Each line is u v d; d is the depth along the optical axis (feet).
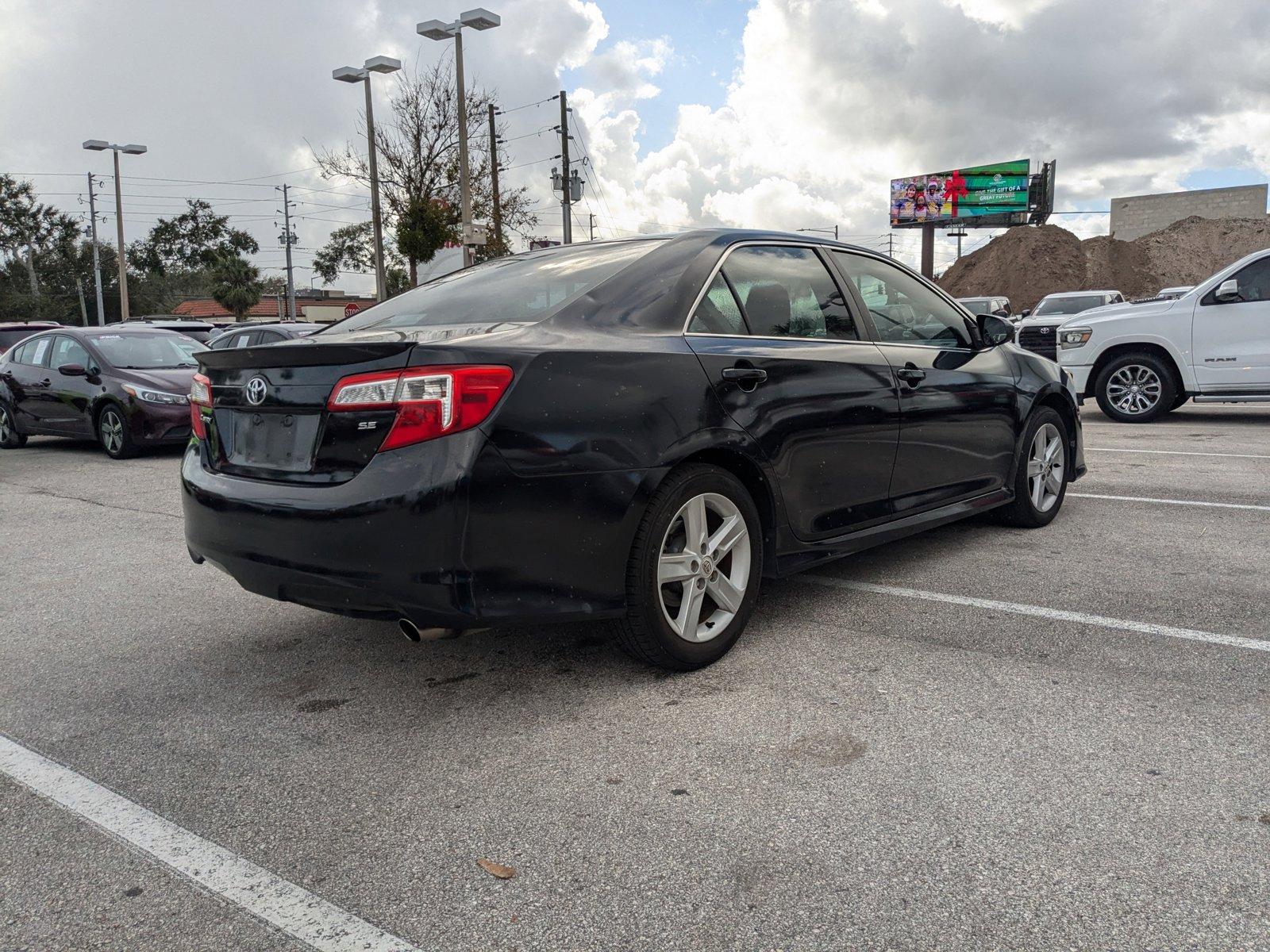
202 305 245.24
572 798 7.88
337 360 9.18
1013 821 7.25
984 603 12.73
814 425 11.62
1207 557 14.71
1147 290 226.17
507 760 8.63
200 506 10.35
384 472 8.71
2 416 38.40
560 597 9.18
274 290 256.73
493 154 97.71
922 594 13.21
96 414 33.86
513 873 6.86
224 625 13.16
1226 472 22.33
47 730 9.71
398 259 98.17
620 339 9.91
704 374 10.32
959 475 14.64
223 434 10.56
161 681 11.00
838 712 9.37
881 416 12.70
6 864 7.20
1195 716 9.00
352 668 11.22
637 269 10.90
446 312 11.12
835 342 12.49
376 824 7.61
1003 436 15.69
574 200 115.34
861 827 7.25
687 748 8.70
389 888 6.73
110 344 35.14
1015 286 225.15
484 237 94.27
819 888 6.51
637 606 9.78
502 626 8.99
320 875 6.92
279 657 11.73
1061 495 17.51
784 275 12.25
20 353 38.06
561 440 9.01
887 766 8.21
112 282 226.38
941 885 6.48
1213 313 31.35
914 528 13.48
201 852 7.29
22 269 217.97
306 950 6.08
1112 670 10.23
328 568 9.00
